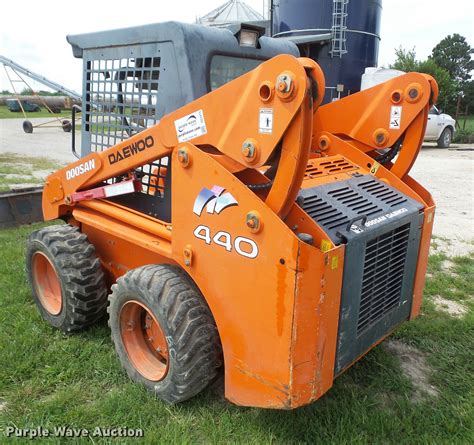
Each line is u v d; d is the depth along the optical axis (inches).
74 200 134.0
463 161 536.7
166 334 102.4
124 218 118.9
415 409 114.0
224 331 96.8
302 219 92.4
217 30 118.3
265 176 94.5
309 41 500.1
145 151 109.1
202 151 94.0
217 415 108.1
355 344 102.3
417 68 993.5
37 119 1113.4
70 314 134.4
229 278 92.8
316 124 142.8
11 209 243.6
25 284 173.0
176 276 105.5
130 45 120.7
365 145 135.7
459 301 175.8
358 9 526.6
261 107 83.4
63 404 111.1
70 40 136.8
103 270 142.3
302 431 103.0
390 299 115.0
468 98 1658.5
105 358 128.6
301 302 84.0
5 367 123.2
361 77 544.7
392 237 109.2
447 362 134.9
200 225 96.0
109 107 130.3
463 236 255.3
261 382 92.0
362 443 100.4
